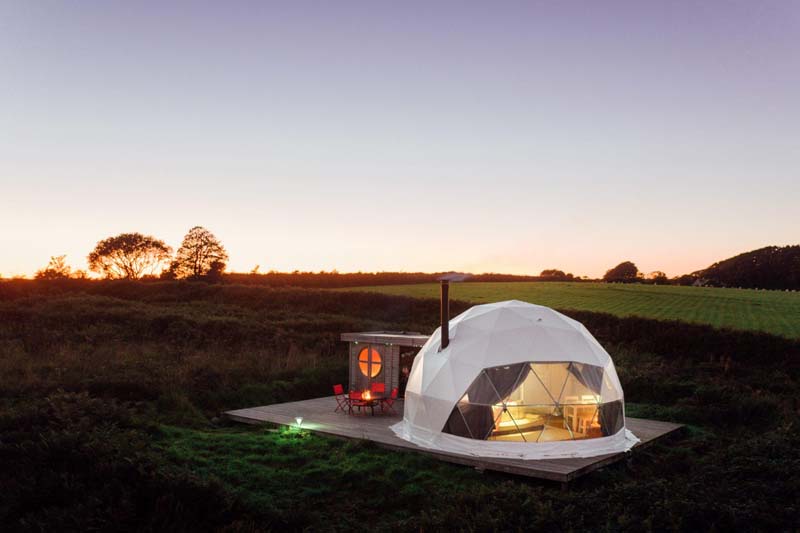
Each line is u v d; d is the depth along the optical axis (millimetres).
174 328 24906
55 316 26531
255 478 9703
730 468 9406
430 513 8180
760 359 22062
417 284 51219
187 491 8414
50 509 8211
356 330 27609
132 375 15797
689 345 23812
